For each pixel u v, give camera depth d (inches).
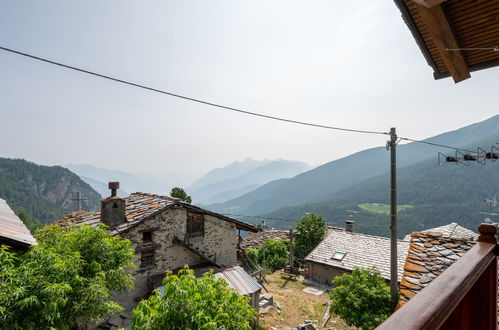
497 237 91.3
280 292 695.7
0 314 166.4
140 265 493.7
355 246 802.8
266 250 999.0
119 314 458.0
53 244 280.1
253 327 493.7
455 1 130.0
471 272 66.4
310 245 1016.2
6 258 191.5
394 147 394.6
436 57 174.4
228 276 524.7
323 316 561.6
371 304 394.0
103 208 474.0
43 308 180.7
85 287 241.9
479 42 150.6
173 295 203.9
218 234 618.2
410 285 217.6
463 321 66.2
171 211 540.1
